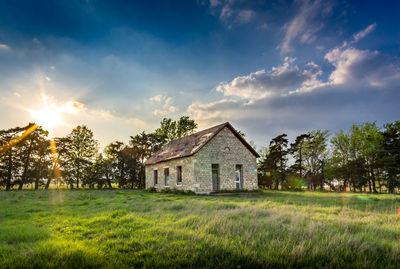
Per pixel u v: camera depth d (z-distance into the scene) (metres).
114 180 43.41
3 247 4.75
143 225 6.77
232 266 3.78
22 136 35.38
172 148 29.42
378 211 9.88
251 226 6.20
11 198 16.94
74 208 11.25
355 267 3.74
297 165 43.19
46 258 4.05
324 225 6.31
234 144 24.97
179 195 21.12
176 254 4.29
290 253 4.19
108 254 4.29
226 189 23.27
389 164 30.73
